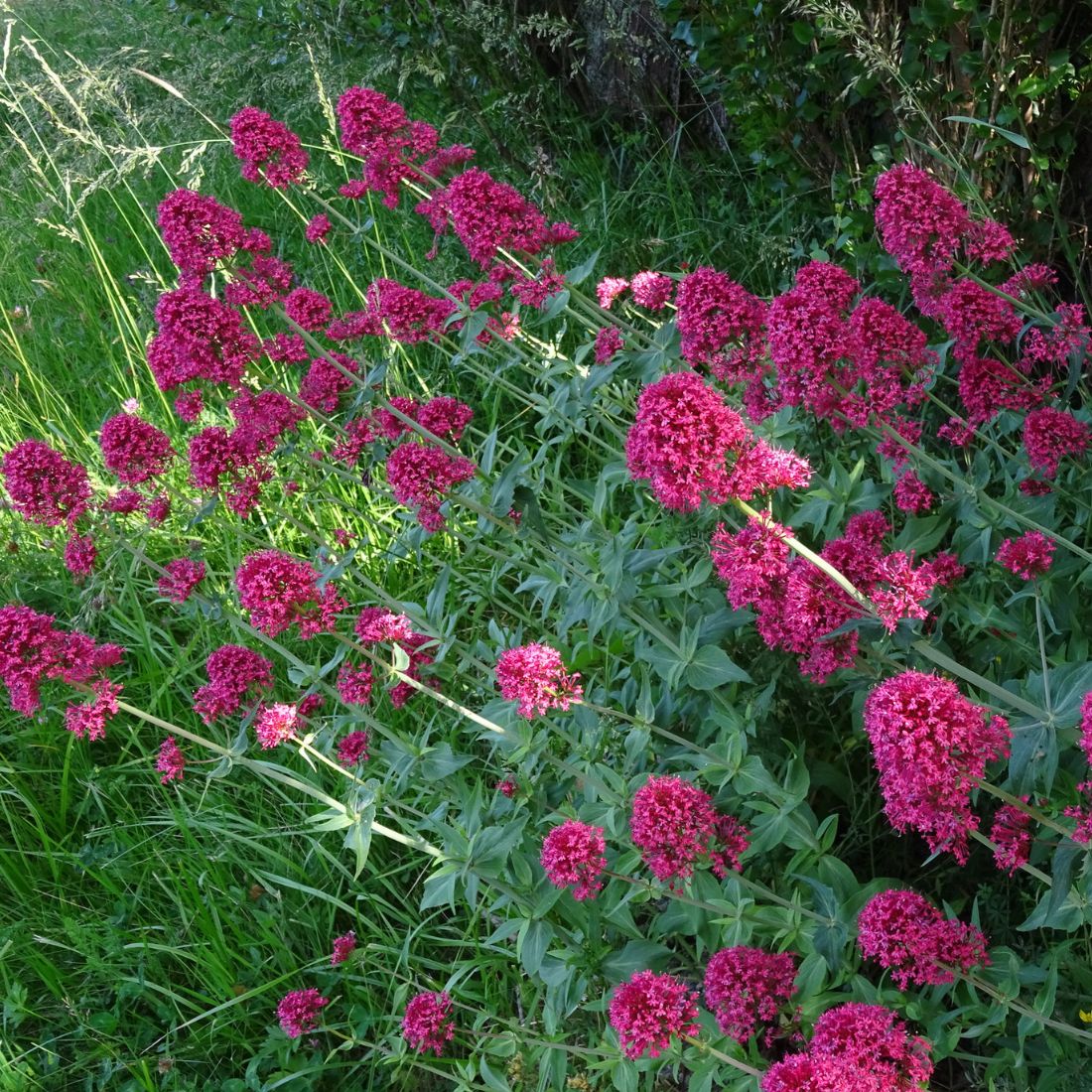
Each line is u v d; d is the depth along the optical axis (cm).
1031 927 75
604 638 112
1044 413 92
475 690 119
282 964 107
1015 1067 81
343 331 121
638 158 182
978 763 70
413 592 135
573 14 191
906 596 76
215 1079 103
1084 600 100
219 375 105
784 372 88
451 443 111
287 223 201
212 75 201
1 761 124
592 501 111
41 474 107
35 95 177
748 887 88
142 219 218
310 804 118
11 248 222
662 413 75
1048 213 131
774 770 98
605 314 114
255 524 144
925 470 96
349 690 100
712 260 162
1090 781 72
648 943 90
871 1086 69
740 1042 86
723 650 95
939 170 132
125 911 113
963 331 95
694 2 143
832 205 149
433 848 96
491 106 179
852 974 85
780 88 141
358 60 197
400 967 107
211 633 134
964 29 126
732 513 104
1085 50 123
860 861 101
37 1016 107
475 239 110
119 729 128
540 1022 101
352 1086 102
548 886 92
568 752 108
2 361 185
